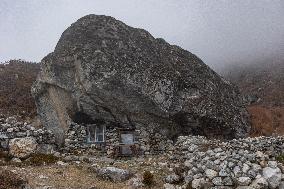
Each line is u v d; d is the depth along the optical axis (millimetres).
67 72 25016
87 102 24125
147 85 24359
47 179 16391
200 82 26734
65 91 25188
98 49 24562
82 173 17844
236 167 16125
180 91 25422
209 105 26062
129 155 23188
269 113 31453
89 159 20750
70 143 23203
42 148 22156
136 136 24000
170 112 24625
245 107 30062
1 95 31578
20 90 32656
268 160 16578
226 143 19562
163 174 18141
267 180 15711
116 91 23938
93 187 15633
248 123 28859
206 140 20812
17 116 28906
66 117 25156
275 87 42531
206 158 16859
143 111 24422
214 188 15953
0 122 21750
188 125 25453
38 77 26875
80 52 24516
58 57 25391
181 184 16891
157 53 26484
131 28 27266
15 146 20062
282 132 28594
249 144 19562
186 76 26312
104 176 17188
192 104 25359
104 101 24031
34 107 30516
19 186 14859
